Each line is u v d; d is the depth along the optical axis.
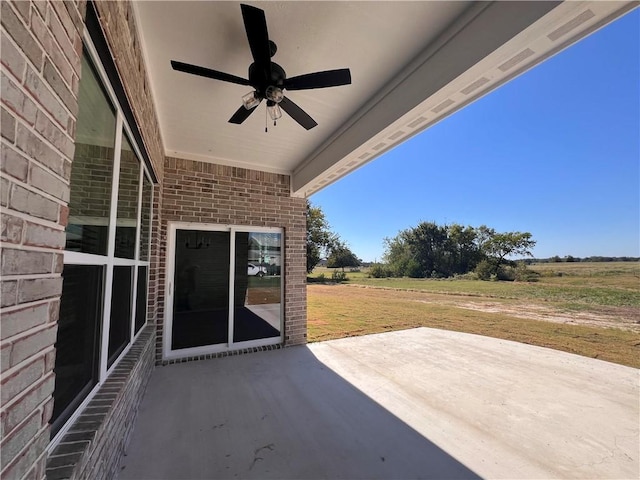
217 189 4.82
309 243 23.70
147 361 3.35
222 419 2.75
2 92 0.67
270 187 5.29
